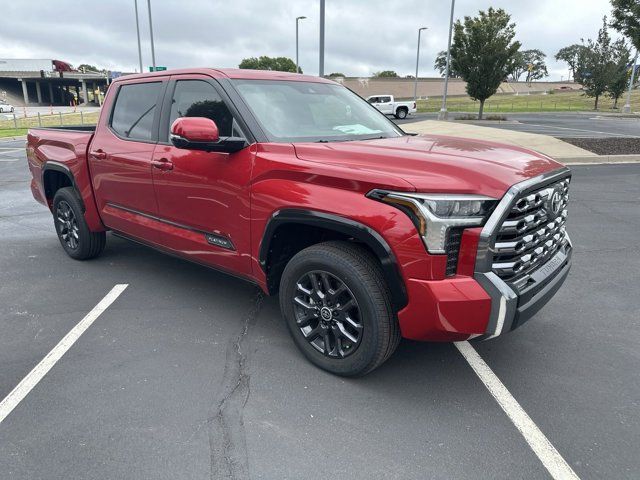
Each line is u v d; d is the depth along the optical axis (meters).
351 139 3.51
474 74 26.61
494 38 26.23
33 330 3.66
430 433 2.56
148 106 4.08
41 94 82.56
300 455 2.40
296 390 2.92
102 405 2.77
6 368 3.15
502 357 3.32
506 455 2.41
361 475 2.28
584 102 51.62
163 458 2.37
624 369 3.18
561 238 3.34
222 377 3.05
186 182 3.60
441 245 2.48
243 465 2.33
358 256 2.77
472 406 2.79
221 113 3.46
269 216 3.05
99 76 75.88
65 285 4.53
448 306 2.49
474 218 2.49
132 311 3.98
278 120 3.41
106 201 4.55
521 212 2.61
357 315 2.89
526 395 2.90
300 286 3.07
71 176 4.78
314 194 2.82
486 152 2.98
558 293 4.37
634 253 5.43
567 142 14.30
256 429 2.58
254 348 3.41
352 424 2.63
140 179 4.03
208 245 3.62
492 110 40.66
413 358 3.30
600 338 3.58
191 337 3.56
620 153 12.73
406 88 59.69
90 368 3.15
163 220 3.97
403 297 2.60
